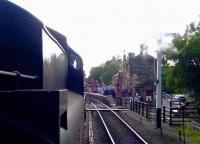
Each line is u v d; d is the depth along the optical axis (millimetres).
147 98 33125
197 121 30688
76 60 10961
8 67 4434
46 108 3588
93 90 103812
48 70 4777
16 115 3539
